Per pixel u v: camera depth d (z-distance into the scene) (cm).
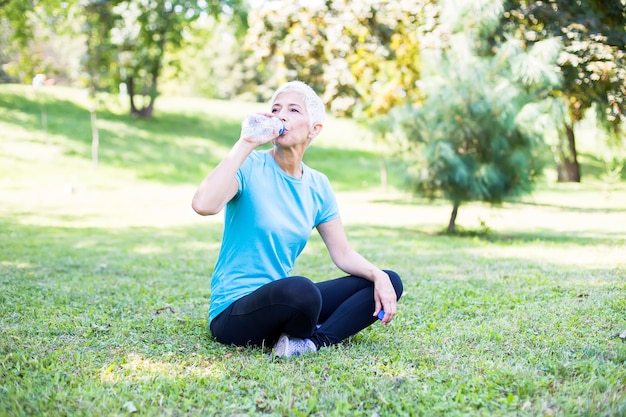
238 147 272
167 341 307
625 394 226
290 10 1269
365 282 310
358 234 944
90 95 2186
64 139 2262
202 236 909
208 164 2311
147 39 2573
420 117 923
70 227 996
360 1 1143
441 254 693
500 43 931
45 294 429
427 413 216
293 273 568
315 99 294
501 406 221
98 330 326
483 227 960
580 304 396
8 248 709
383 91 1367
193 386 239
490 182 880
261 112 278
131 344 301
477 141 891
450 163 890
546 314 369
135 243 806
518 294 439
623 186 1825
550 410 216
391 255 683
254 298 277
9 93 2716
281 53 1346
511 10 888
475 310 389
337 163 2500
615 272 530
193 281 517
